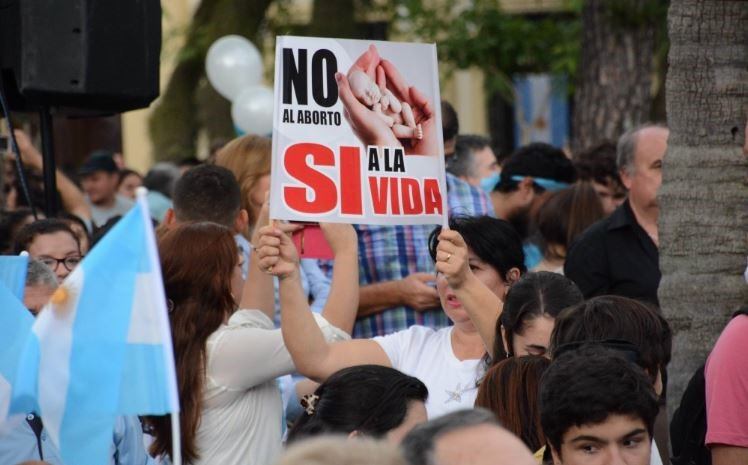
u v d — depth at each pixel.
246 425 12.66
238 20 33.25
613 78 27.09
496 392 10.99
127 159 47.12
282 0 34.59
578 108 27.80
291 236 13.53
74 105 16.98
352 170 12.95
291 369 12.80
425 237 17.78
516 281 12.59
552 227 19.14
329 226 14.00
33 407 9.38
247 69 29.09
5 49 16.97
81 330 9.12
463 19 38.91
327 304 13.82
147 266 9.00
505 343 12.31
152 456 12.93
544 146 21.45
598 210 19.05
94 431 9.16
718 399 11.54
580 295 12.27
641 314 11.13
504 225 14.09
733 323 11.65
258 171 17.95
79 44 16.69
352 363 13.12
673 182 14.02
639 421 9.45
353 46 13.05
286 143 12.85
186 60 34.22
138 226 8.97
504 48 38.72
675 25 13.94
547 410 9.66
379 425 10.16
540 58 39.31
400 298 17.11
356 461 6.28
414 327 13.90
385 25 39.81
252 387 12.76
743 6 13.74
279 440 13.00
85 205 24.56
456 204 18.66
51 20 16.64
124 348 9.09
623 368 9.55
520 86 44.34
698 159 13.87
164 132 34.12
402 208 13.00
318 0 32.28
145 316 9.05
